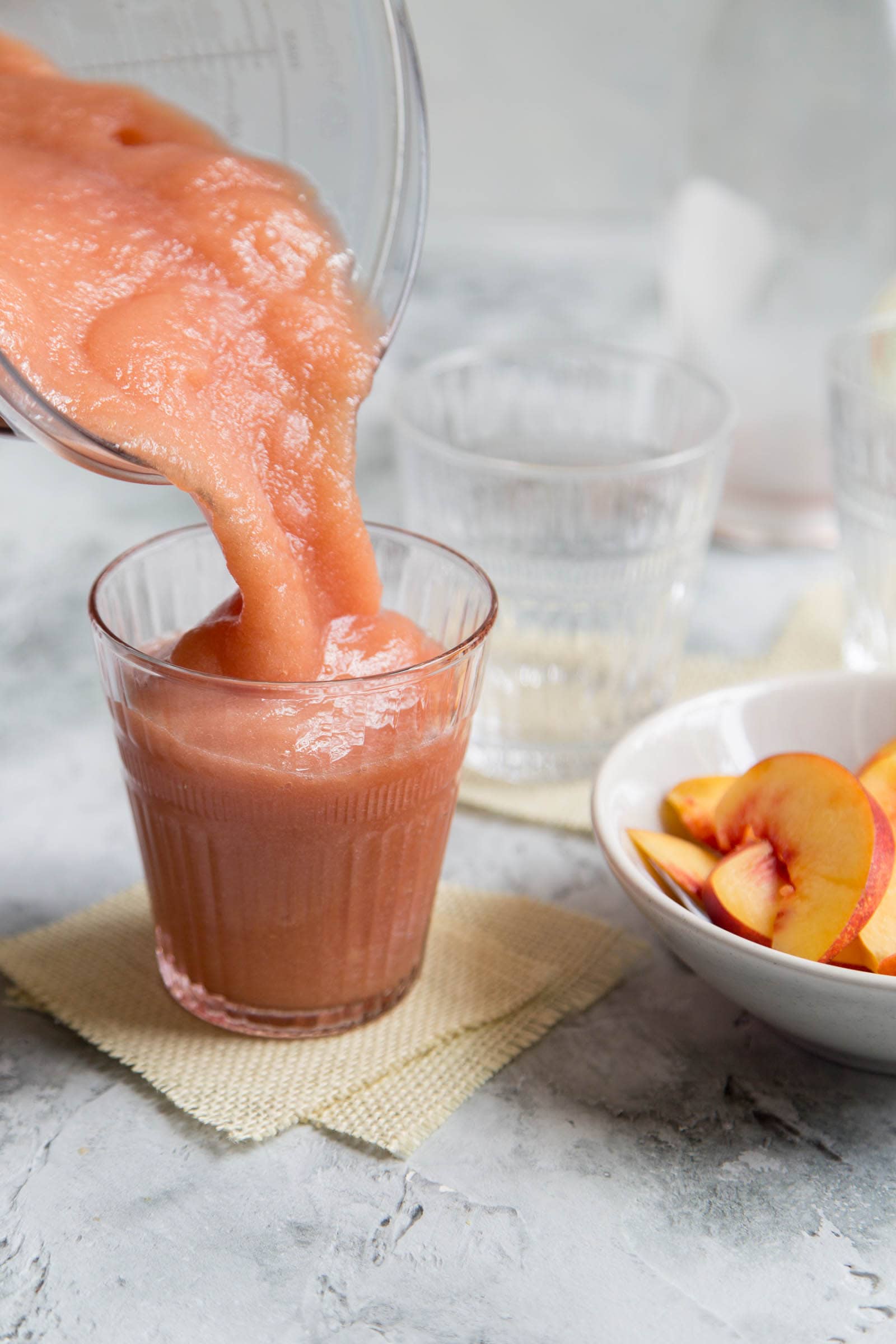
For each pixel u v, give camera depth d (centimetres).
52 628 69
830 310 70
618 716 62
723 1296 46
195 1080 50
